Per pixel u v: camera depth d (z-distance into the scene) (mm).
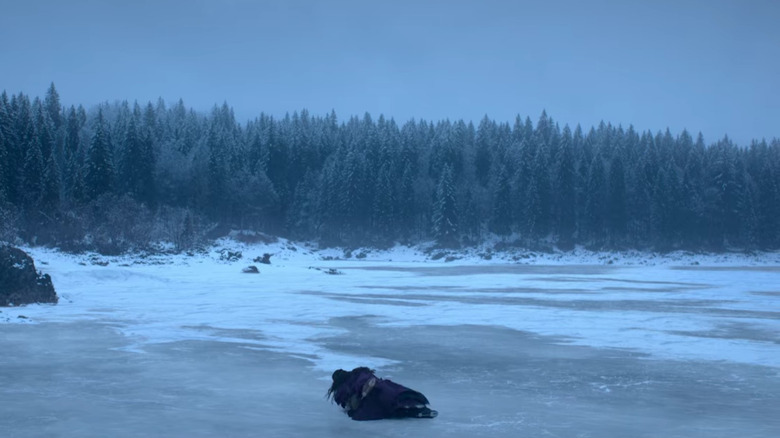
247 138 131875
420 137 139500
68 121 109812
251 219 105312
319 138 130250
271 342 15133
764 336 17031
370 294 30891
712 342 15859
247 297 27938
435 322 19734
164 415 7797
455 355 13664
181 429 7082
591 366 12453
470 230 110250
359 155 112312
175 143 118812
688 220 111750
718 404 9172
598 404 9070
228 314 21250
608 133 146500
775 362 13000
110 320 19000
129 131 93688
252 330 17328
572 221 111188
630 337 16703
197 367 11602
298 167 120625
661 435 7207
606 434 7203
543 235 108562
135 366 11609
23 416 7605
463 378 11117
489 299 28688
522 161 112125
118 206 67250
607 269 71375
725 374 11688
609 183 112875
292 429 7254
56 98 120500
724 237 116188
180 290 31297
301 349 14125
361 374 8148
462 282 42031
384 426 7500
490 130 144500
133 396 8992
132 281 35625
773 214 114500
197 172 101625
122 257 55562
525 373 11641
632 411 8625
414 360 13000
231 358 12672
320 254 103500
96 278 34938
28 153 71938
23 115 89000
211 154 103375
